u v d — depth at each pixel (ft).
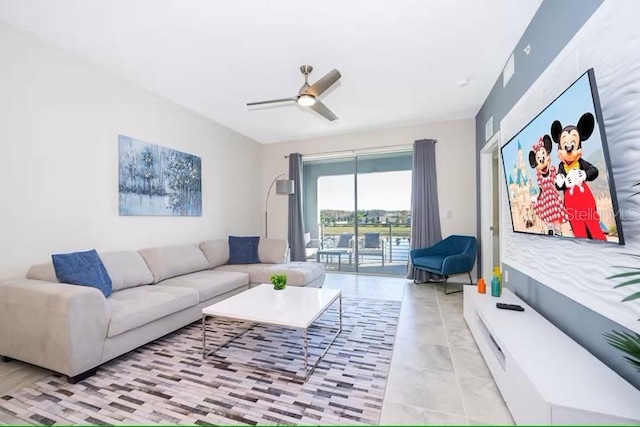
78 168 8.99
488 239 13.30
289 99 9.04
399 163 17.02
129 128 10.54
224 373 6.59
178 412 5.29
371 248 17.67
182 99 12.22
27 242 7.84
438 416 5.08
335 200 18.45
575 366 4.52
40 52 8.07
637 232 4.03
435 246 14.58
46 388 6.00
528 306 7.45
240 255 13.79
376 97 12.06
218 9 6.87
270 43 8.23
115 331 6.77
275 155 18.97
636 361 3.50
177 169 12.55
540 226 6.51
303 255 18.03
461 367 6.69
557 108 5.38
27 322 6.40
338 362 7.05
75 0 6.56
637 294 3.11
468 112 13.96
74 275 7.39
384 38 8.02
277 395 5.78
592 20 4.80
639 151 3.94
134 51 8.67
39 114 8.07
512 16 7.15
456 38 8.04
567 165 5.20
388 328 9.14
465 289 9.47
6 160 7.43
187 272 11.42
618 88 4.26
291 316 6.82
